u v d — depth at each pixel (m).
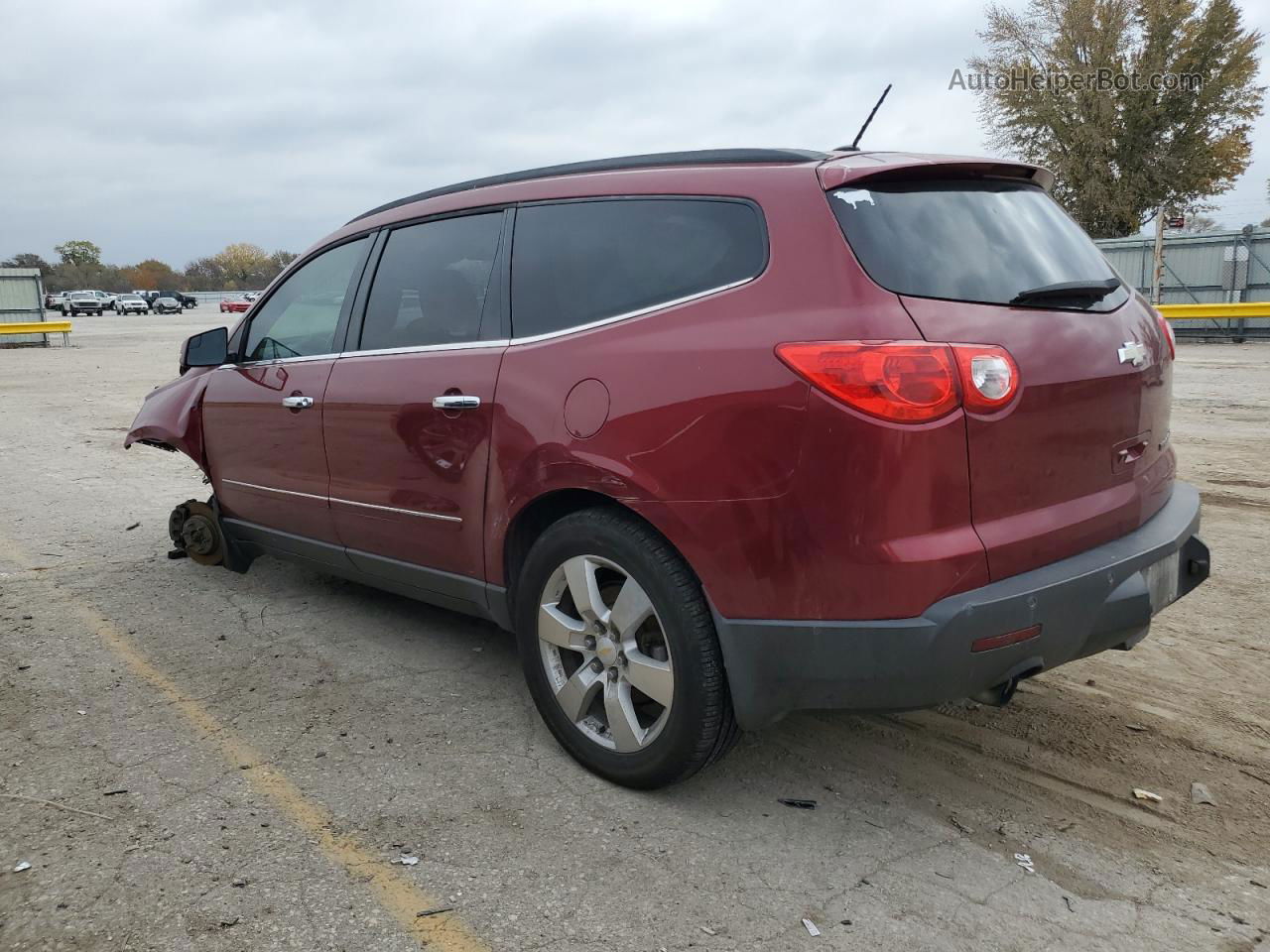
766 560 2.65
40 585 5.29
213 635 4.55
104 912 2.53
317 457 4.21
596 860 2.77
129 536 6.31
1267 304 19.80
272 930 2.47
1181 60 33.25
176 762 3.34
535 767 3.31
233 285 127.62
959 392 2.52
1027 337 2.70
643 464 2.85
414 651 4.36
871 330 2.52
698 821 2.97
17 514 6.96
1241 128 33.88
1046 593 2.63
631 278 3.12
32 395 15.57
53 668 4.15
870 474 2.50
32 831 2.90
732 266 2.87
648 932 2.47
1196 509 3.33
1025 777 3.21
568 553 3.13
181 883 2.65
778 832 2.91
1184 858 2.78
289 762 3.34
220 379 4.90
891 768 3.29
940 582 2.52
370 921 2.50
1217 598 4.84
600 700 3.33
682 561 2.88
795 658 2.67
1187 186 34.31
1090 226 35.81
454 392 3.49
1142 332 3.12
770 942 2.43
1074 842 2.86
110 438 10.67
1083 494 2.85
